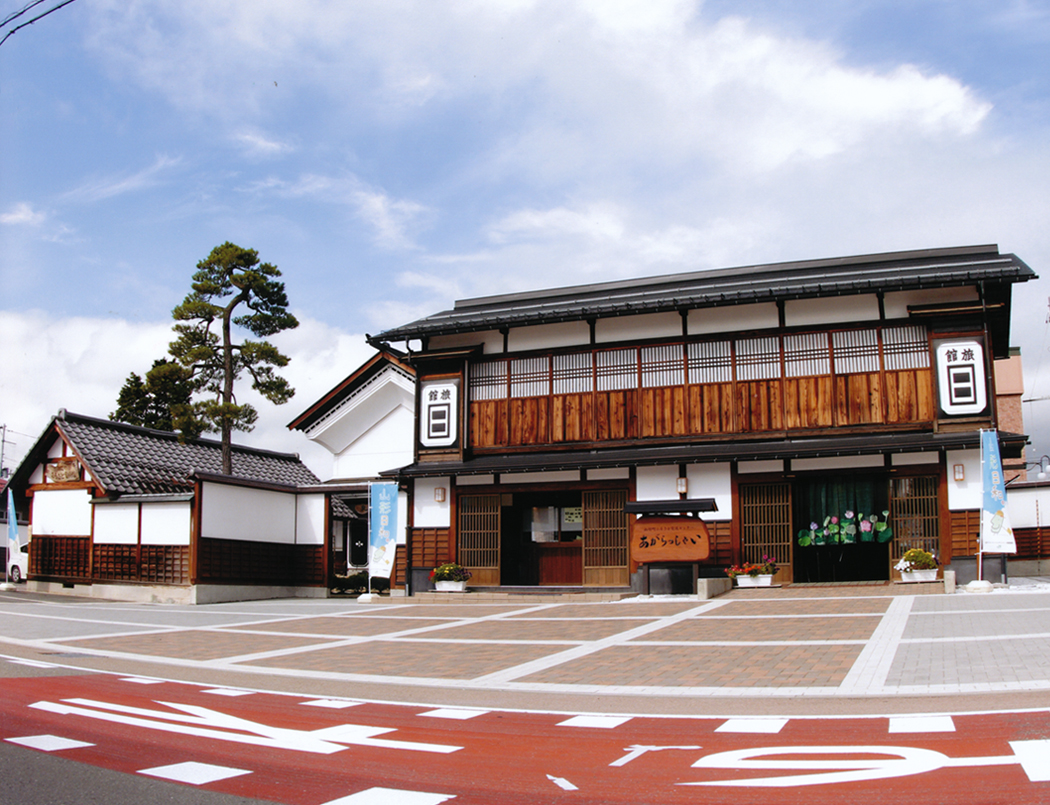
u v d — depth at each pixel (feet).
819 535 63.82
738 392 66.95
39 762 20.39
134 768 19.90
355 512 95.86
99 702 28.22
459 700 28.76
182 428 88.69
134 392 129.08
